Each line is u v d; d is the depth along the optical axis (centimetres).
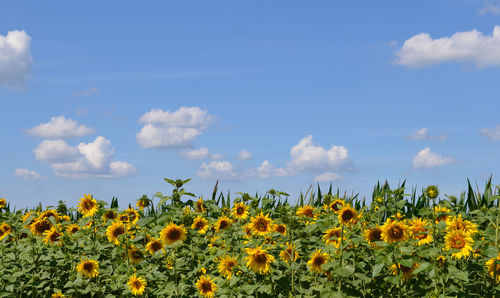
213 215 995
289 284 603
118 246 758
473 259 627
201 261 738
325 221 605
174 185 771
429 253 534
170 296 655
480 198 941
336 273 530
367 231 611
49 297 728
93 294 704
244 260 603
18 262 752
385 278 545
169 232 686
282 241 674
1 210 975
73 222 947
